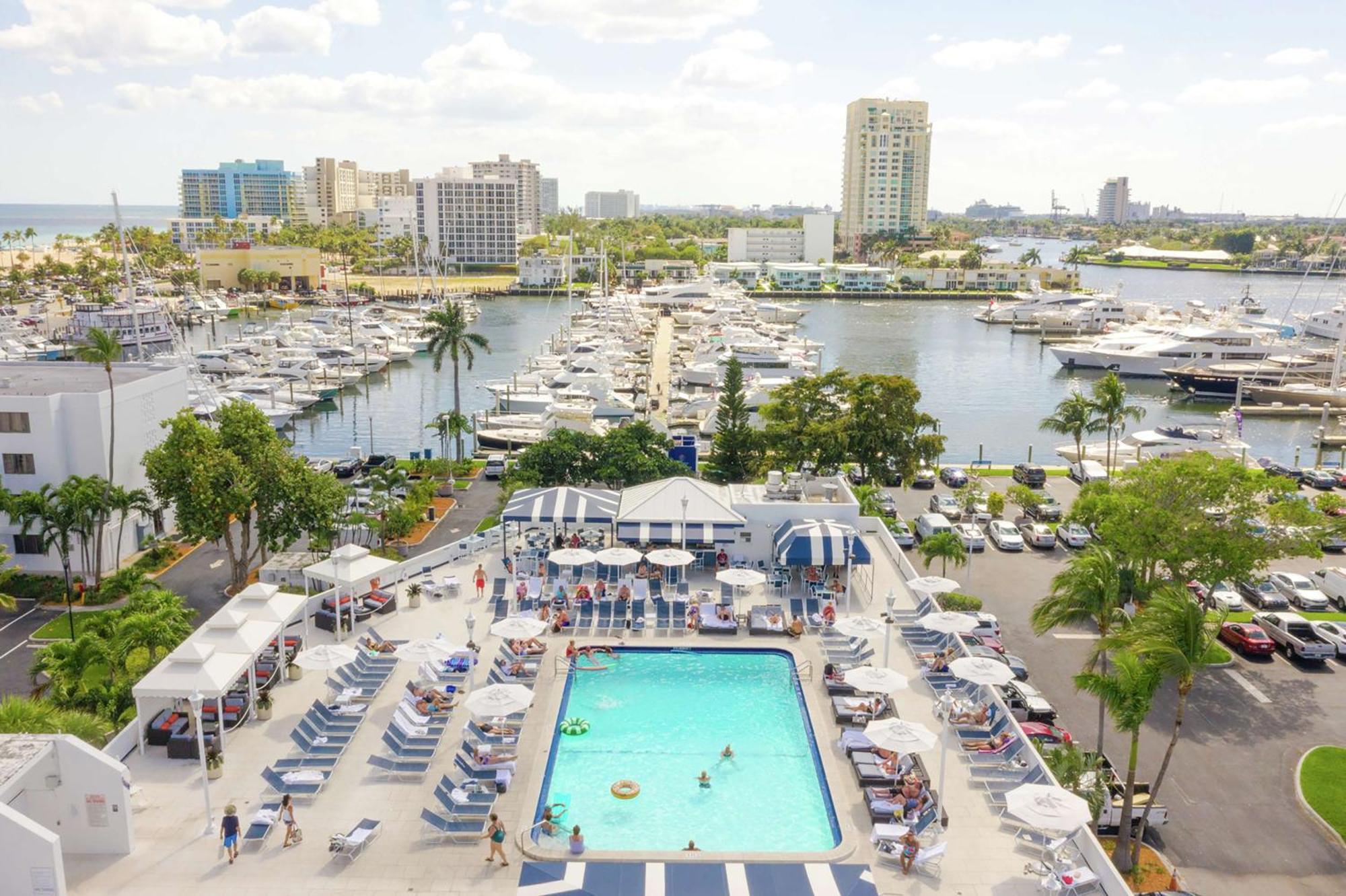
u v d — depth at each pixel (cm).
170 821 2912
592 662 4062
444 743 3359
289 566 5297
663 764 3322
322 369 14038
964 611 4906
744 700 3806
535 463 6819
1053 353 17038
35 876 2475
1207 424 11962
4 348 14550
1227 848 3269
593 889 2328
